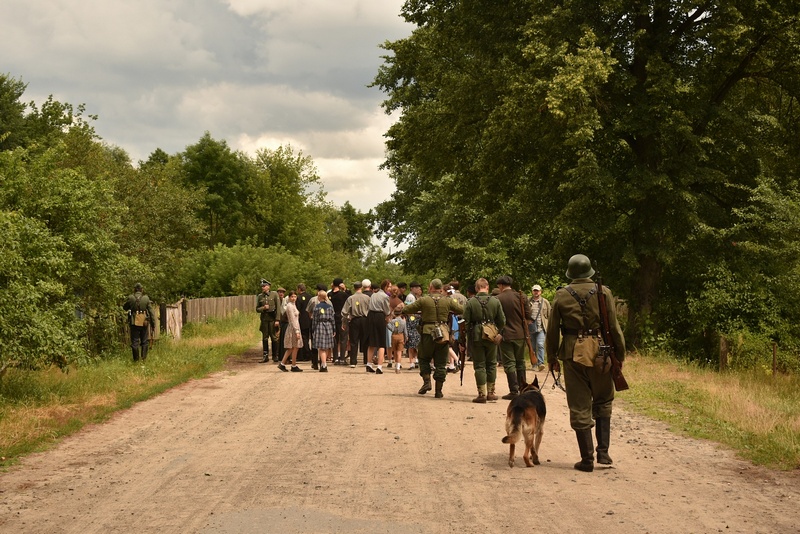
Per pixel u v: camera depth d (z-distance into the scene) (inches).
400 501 255.1
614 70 829.2
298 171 3053.6
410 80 1389.0
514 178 951.0
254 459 327.0
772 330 813.2
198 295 1946.4
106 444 367.2
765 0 848.3
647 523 228.8
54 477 297.7
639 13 842.8
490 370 499.5
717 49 826.2
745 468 308.5
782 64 914.1
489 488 273.0
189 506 251.1
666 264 888.9
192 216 1326.3
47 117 1835.6
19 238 507.2
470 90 921.5
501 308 494.6
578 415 303.0
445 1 962.7
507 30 900.6
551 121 807.7
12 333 467.8
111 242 687.7
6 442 354.6
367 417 435.5
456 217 1434.5
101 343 758.5
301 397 526.9
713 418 426.9
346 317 750.5
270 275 2034.9
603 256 925.2
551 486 275.7
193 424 423.2
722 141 942.4
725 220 914.1
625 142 868.0
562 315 305.9
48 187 654.5
